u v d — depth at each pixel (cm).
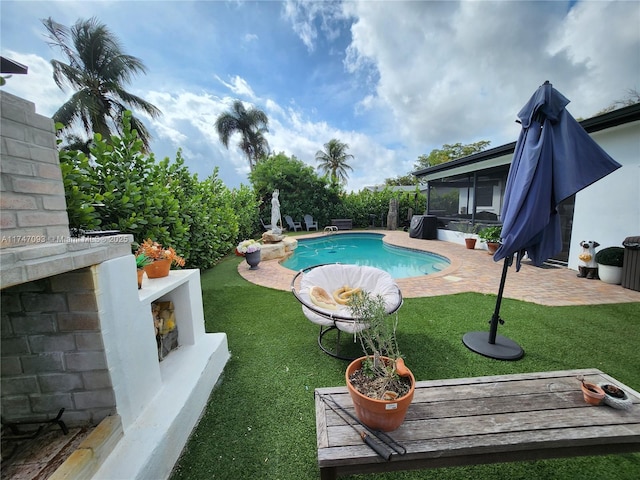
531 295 405
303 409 194
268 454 160
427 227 1034
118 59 1317
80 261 117
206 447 165
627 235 463
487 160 791
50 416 137
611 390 139
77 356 132
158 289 181
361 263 785
